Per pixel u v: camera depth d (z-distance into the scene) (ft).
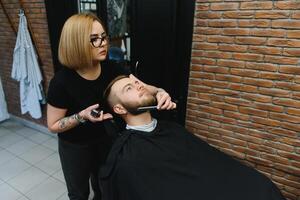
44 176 6.89
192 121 6.13
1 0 7.95
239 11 4.77
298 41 4.41
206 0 5.04
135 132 3.51
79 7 7.27
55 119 3.83
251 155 5.58
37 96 8.23
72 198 4.84
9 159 7.66
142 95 3.50
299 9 4.25
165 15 5.75
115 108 3.55
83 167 4.45
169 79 6.19
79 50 3.35
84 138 4.18
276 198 3.04
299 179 5.20
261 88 4.99
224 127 5.71
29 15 7.64
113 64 4.28
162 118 6.16
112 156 3.38
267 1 4.46
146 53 6.40
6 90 9.71
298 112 4.76
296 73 4.58
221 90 5.46
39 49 7.97
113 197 3.35
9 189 6.42
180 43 5.79
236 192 2.98
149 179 3.09
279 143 5.16
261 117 5.18
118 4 6.67
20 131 9.39
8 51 8.71
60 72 3.73
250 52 4.89
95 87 3.86
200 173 3.16
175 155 3.32
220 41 5.15
